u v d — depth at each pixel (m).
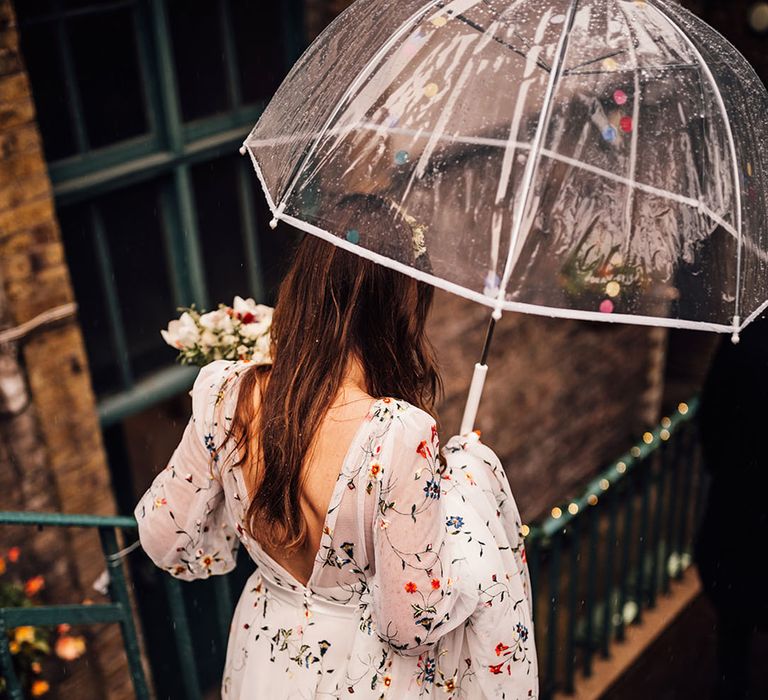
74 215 3.68
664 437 3.61
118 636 4.04
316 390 1.38
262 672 1.62
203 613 4.82
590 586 3.52
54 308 3.44
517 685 1.60
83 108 3.54
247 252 4.35
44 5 3.31
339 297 1.38
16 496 3.55
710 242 1.46
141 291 4.01
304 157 1.51
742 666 3.10
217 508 1.66
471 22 1.51
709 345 6.89
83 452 3.74
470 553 1.48
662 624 3.88
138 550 4.41
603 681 3.60
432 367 1.55
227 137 4.02
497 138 1.41
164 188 3.92
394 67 1.51
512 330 5.36
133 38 3.59
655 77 1.46
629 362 6.48
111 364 3.99
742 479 2.73
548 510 6.25
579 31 1.48
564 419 6.08
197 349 1.93
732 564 2.88
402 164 1.42
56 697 3.92
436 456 1.42
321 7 4.03
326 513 1.41
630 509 3.58
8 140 3.13
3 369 3.35
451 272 1.35
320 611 1.55
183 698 4.79
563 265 1.37
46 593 3.75
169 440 5.57
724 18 4.76
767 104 1.66
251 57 4.03
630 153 1.42
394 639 1.44
